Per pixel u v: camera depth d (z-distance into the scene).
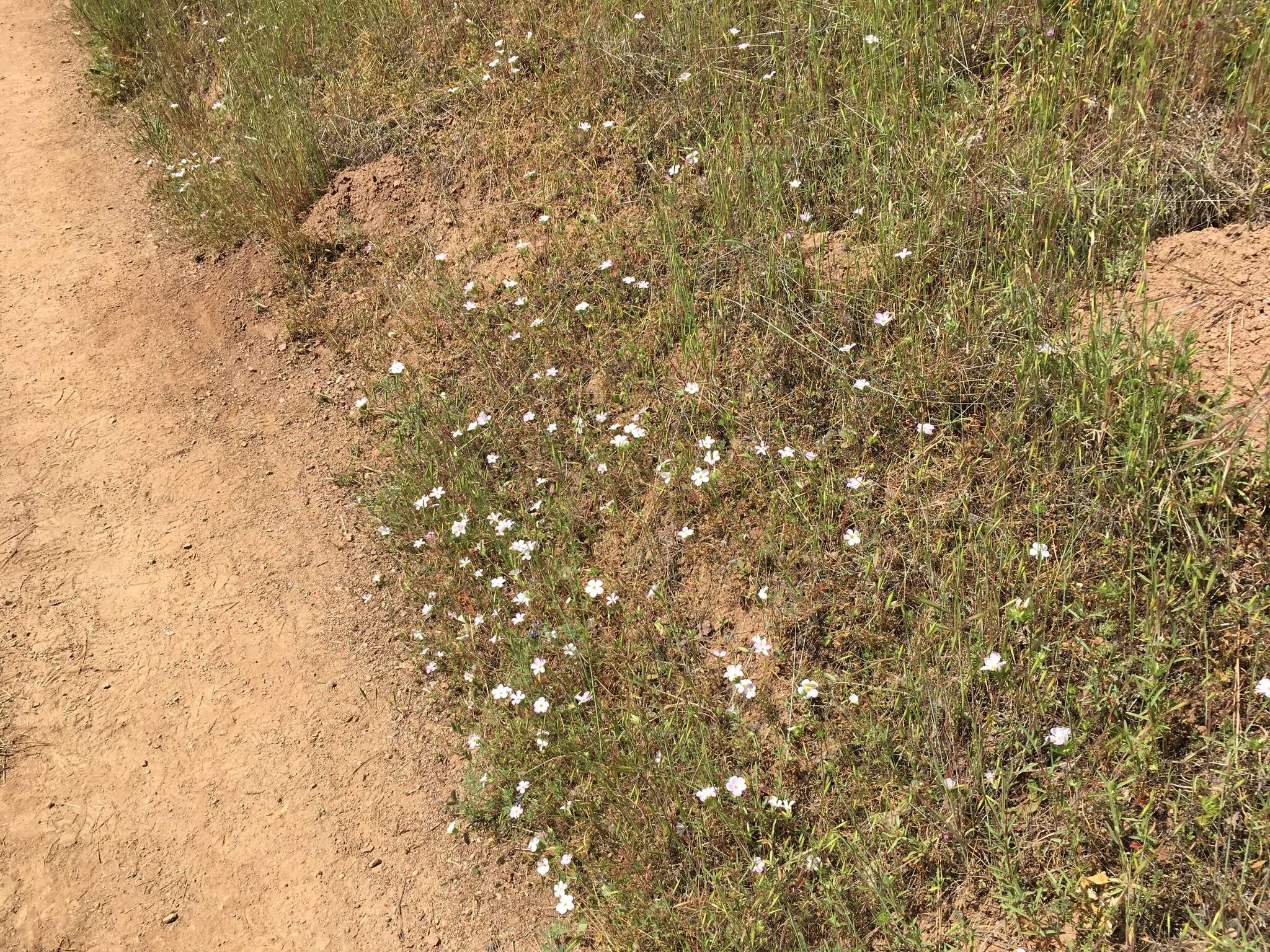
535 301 1.64
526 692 1.23
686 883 1.04
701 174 1.65
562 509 1.38
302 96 2.25
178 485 1.66
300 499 1.60
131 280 2.11
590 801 1.12
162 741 1.32
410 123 2.05
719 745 1.11
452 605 1.37
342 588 1.46
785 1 1.76
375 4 2.32
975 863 0.95
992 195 1.33
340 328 1.83
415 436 1.58
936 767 1.00
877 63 1.59
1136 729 0.96
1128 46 1.41
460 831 1.17
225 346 1.90
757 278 1.43
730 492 1.29
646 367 1.46
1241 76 1.30
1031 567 1.08
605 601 1.28
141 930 1.14
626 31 1.88
